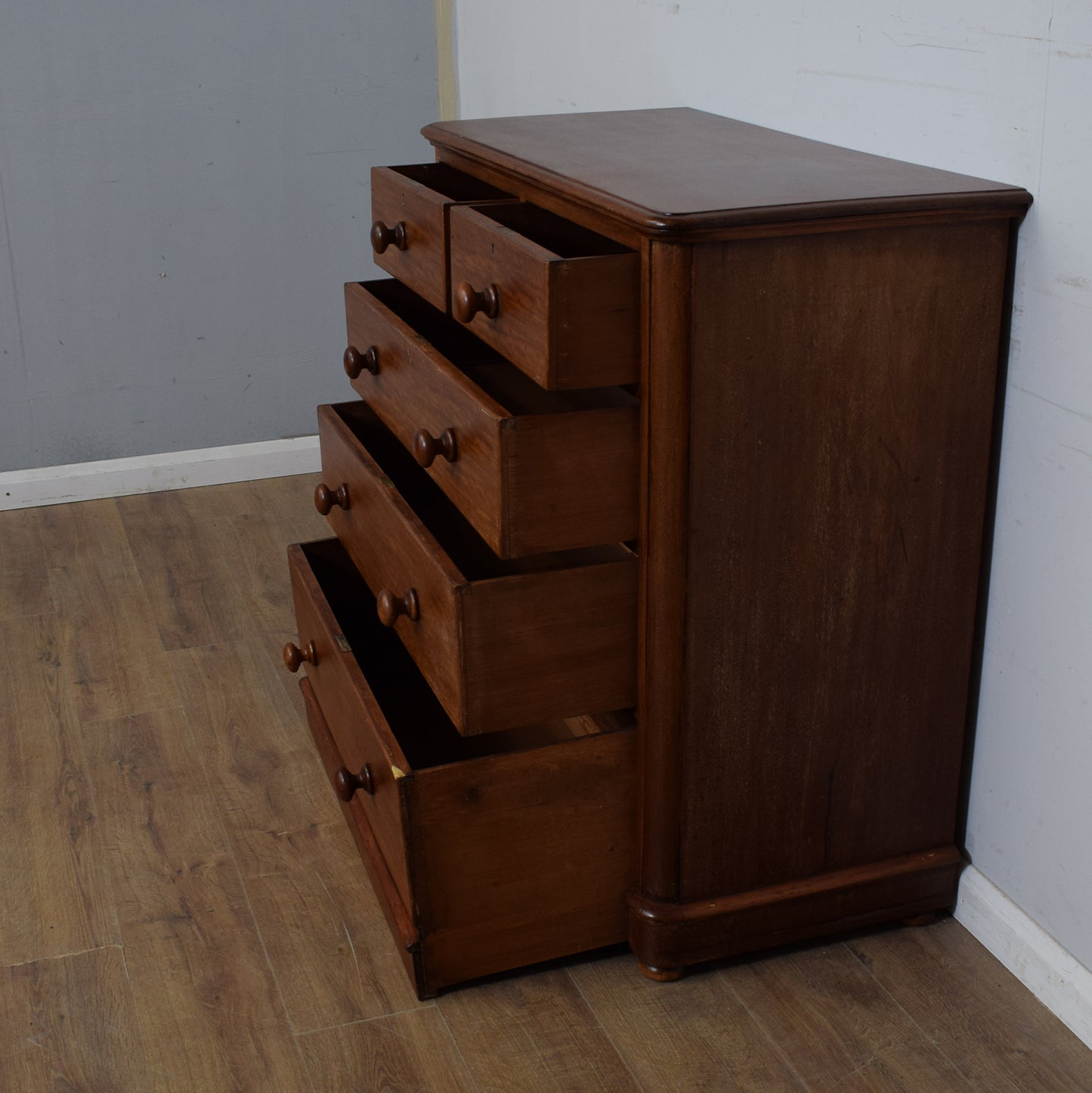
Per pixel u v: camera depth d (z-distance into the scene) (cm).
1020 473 142
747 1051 144
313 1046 146
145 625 241
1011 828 154
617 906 155
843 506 138
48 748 203
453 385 142
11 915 166
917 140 149
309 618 187
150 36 270
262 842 181
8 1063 144
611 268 124
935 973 156
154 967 158
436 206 155
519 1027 148
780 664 143
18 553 271
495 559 179
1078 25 123
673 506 131
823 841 154
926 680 151
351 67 286
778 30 173
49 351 287
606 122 185
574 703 142
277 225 293
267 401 307
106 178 277
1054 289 131
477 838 145
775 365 129
